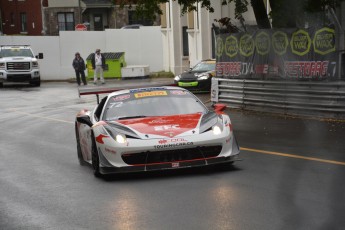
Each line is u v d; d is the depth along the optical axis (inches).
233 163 529.3
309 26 823.7
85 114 589.9
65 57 2320.4
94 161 504.1
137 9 1101.1
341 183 415.8
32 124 1007.6
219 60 1113.4
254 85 981.2
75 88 1876.2
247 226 318.0
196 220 337.7
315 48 838.5
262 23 1087.0
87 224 346.3
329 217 324.2
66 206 398.6
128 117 520.1
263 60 956.6
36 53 2301.9
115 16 3149.6
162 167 465.4
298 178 440.1
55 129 920.9
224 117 509.4
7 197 440.5
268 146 627.8
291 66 877.2
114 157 467.5
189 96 557.9
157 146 460.8
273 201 370.9
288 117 876.0
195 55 1910.7
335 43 820.6
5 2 3410.4
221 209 359.6
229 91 1062.4
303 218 325.4
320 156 545.3
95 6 3097.9
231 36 1060.5
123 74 2212.1
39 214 379.9
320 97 820.0
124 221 346.9
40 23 3324.3
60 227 343.6
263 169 490.6
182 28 2095.2
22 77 1968.5
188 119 504.1
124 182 470.6
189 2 1117.7
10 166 594.2
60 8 3166.8
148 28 2330.2
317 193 385.7
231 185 430.3
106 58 2223.2
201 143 467.2
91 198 419.2
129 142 465.4
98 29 3189.0
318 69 834.2
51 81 2309.3
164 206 378.0
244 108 1018.7
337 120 794.8
